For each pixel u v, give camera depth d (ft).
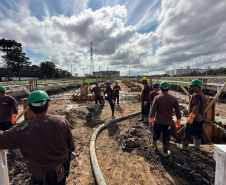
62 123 4.35
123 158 10.07
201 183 7.59
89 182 7.88
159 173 8.44
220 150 4.37
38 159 3.87
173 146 11.55
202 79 16.11
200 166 8.87
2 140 3.48
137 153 10.62
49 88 50.11
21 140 3.64
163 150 10.04
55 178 4.05
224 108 24.72
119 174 8.44
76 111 23.73
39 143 3.73
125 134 13.47
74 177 8.23
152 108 9.66
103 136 13.85
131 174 8.42
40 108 4.06
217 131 13.76
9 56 176.24
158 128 9.80
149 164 9.30
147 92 16.87
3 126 11.11
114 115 21.49
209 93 38.11
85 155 10.56
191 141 13.60
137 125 16.24
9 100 11.07
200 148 11.16
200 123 10.43
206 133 13.66
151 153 10.47
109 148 11.53
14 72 189.37
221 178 4.41
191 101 10.19
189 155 10.14
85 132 14.84
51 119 4.17
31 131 3.71
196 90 9.96
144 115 17.63
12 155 9.78
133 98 37.60
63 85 65.62
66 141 4.60
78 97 34.35
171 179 7.94
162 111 9.27
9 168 8.71
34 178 4.18
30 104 4.07
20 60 185.16
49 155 3.93
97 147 11.63
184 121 14.53
